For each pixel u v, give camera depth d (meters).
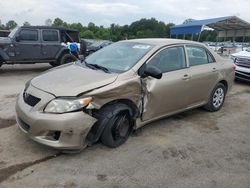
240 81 9.90
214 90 5.71
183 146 4.21
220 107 6.08
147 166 3.57
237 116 5.78
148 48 4.53
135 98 4.01
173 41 4.94
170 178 3.34
